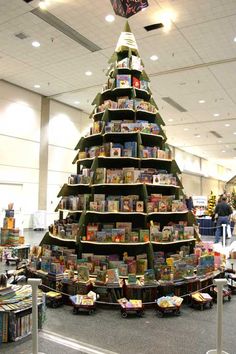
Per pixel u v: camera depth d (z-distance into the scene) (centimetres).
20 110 1226
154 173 471
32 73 1071
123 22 736
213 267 459
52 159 1365
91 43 845
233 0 644
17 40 830
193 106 1407
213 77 1069
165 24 739
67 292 407
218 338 260
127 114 501
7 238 675
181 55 908
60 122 1408
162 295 400
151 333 319
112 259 432
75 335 312
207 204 1714
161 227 486
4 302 310
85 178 477
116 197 454
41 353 270
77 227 451
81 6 679
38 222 1268
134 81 504
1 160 1159
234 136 2025
